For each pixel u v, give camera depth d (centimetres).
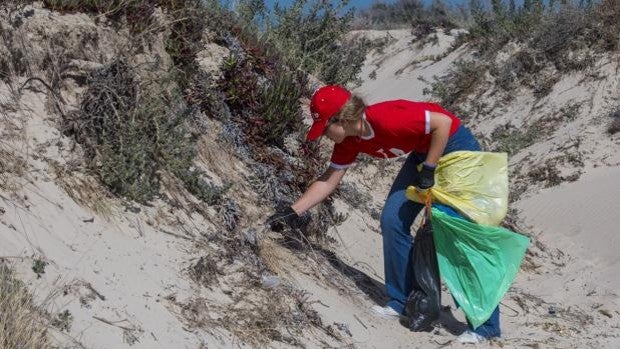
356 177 933
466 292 645
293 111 812
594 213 1116
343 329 609
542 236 1084
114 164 584
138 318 488
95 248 520
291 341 558
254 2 984
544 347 674
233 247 622
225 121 765
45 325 430
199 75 770
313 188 671
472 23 2588
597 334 737
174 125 654
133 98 635
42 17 623
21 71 596
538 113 1680
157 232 583
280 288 605
